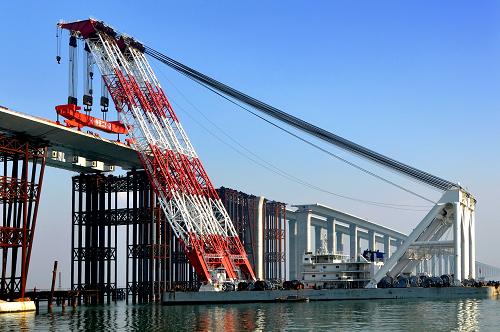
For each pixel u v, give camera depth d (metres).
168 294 136.12
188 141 147.50
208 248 142.75
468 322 83.44
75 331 82.25
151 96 143.62
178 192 141.62
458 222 127.25
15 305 111.62
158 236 149.88
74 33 134.62
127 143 142.25
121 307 132.75
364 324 83.31
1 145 111.38
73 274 152.75
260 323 87.44
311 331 77.38
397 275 136.88
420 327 79.12
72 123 127.38
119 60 140.12
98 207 156.62
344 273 136.50
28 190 115.12
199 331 79.94
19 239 111.38
